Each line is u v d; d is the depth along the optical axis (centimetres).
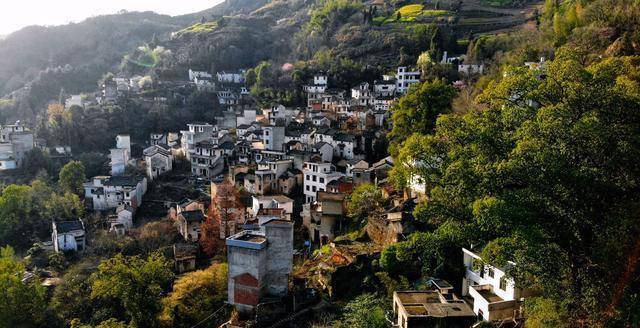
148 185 8400
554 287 2212
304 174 6838
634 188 2011
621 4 5469
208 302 4150
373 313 3050
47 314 4728
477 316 2870
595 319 1983
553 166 1927
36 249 6375
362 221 4856
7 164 8962
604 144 1953
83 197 8100
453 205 2838
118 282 3994
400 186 4378
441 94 5762
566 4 8656
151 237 6350
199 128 9438
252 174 7475
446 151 2923
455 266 3412
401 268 3547
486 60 9338
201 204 6862
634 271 1961
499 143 2400
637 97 2119
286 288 3694
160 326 3950
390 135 6259
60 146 9994
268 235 3669
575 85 2217
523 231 1988
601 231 1981
